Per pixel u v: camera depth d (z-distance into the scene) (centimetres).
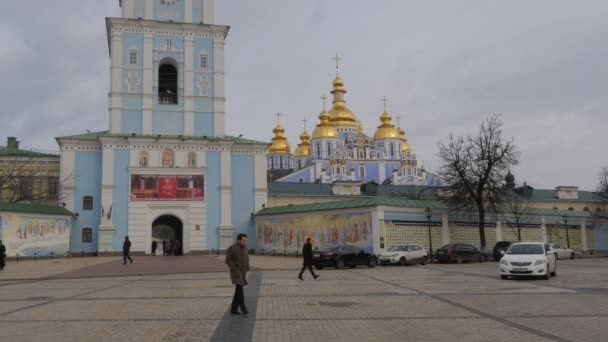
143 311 1542
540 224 5956
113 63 5647
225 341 1124
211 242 5638
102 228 5381
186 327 1282
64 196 5494
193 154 5709
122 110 5634
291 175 10481
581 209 7912
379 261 4025
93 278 2875
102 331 1231
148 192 5550
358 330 1230
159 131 5697
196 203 5647
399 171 10975
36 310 1572
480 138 5191
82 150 5647
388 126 12212
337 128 12262
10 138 6838
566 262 4512
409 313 1470
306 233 5144
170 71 5925
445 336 1153
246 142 6003
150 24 5744
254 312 1518
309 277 2831
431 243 4653
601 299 1767
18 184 5816
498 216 5581
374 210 4494
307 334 1191
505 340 1108
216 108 5844
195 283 2486
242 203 5894
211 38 5934
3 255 3466
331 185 7362
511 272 2547
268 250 5606
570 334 1166
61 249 5184
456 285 2275
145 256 5306
